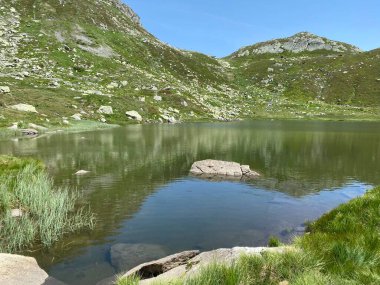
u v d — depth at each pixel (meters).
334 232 11.20
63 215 15.90
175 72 160.88
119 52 152.38
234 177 26.86
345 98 157.38
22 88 86.25
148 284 7.90
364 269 7.66
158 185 23.61
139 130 67.75
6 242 12.79
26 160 25.27
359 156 37.66
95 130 65.88
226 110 125.06
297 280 7.02
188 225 15.55
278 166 31.80
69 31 149.62
